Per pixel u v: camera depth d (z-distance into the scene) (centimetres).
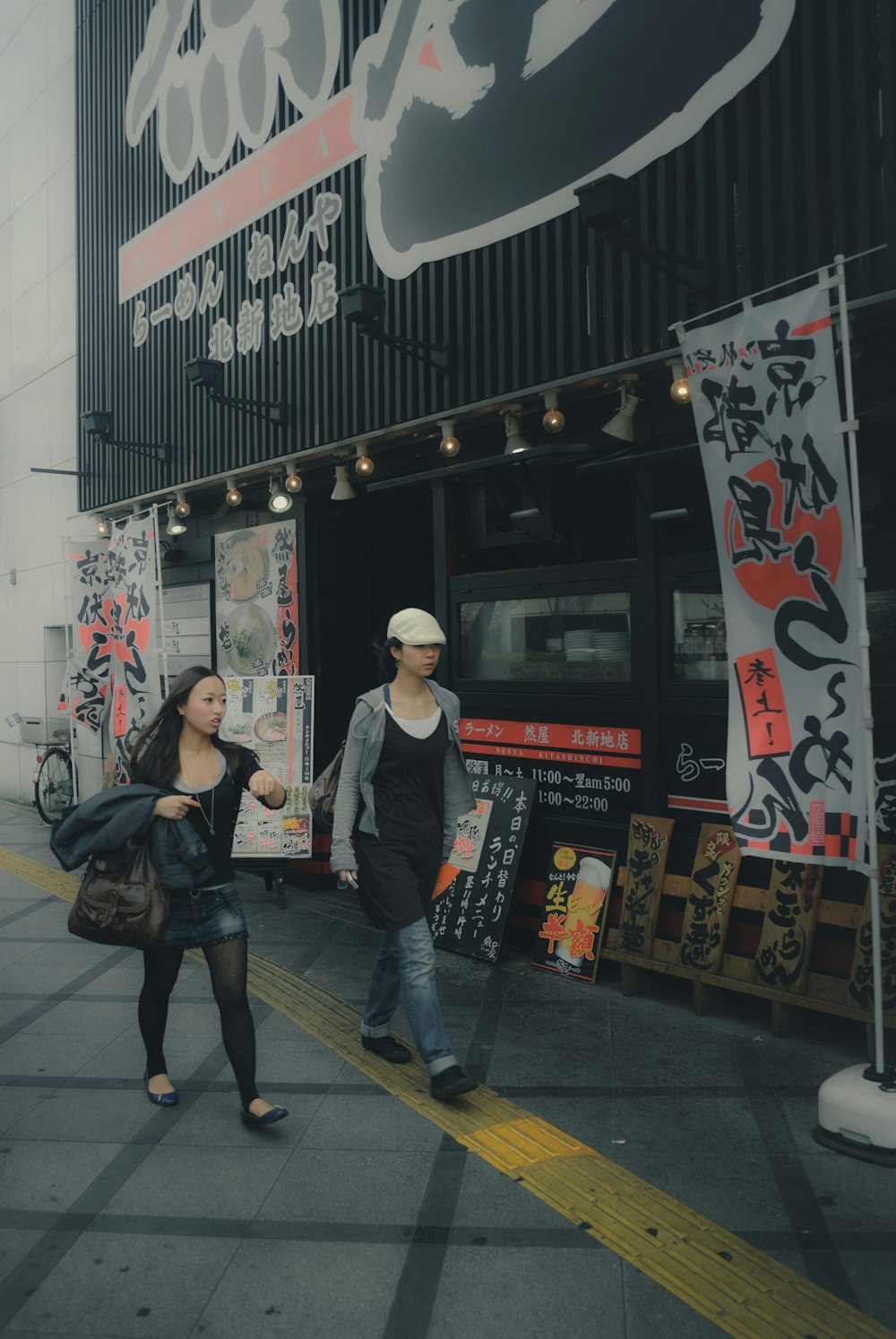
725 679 476
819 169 410
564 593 545
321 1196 310
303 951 583
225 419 788
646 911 482
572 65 502
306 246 698
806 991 416
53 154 1101
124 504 937
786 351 348
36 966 560
